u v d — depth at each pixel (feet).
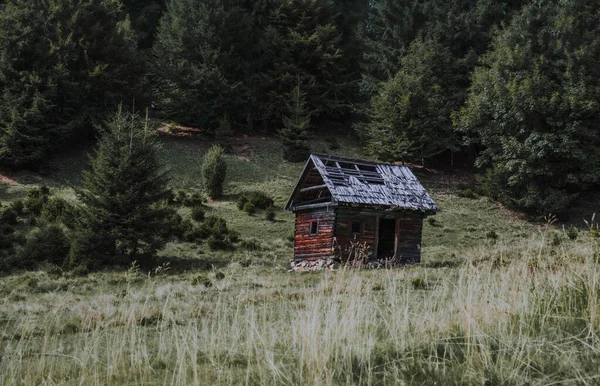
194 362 23.41
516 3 209.56
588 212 150.51
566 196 144.77
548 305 26.20
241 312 42.11
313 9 217.56
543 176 154.10
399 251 94.38
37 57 159.22
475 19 204.03
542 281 30.66
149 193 101.45
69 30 170.81
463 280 33.76
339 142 205.16
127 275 81.66
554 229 138.41
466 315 25.17
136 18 253.44
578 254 37.65
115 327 38.96
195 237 117.70
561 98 149.69
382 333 27.91
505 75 161.58
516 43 169.37
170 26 210.38
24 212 121.70
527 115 153.28
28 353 33.27
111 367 26.45
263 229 129.39
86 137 178.40
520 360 20.54
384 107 181.27
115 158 100.12
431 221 138.21
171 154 172.45
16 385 26.27
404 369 21.42
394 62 208.13
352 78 231.09
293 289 54.75
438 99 179.73
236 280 66.49
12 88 153.28
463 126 169.17
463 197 161.17
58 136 161.07
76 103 166.20
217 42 205.36
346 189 92.17
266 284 61.26
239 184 157.89
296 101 191.21
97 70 163.84
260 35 223.92
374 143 183.83
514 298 27.53
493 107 160.66
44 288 72.33
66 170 156.04
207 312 42.24
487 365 20.77
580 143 151.23
